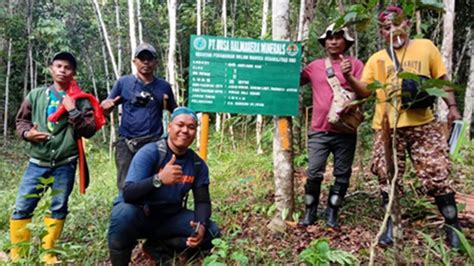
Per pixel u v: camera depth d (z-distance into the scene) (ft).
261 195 16.89
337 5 22.65
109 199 17.92
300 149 21.53
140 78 13.64
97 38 45.42
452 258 10.83
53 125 12.00
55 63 12.07
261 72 13.26
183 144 10.48
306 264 10.53
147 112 13.43
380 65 10.21
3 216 16.83
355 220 13.69
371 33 26.63
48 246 11.76
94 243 12.78
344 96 12.61
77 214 15.52
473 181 19.49
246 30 38.27
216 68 13.23
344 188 13.25
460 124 10.98
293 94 13.35
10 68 44.83
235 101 13.30
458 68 37.17
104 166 29.35
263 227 13.39
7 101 41.93
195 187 11.12
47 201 10.85
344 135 13.10
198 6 33.65
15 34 41.86
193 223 10.64
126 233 10.34
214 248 11.21
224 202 16.39
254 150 28.96
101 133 41.88
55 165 12.06
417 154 11.64
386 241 11.65
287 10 13.57
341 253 10.18
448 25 28.25
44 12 43.91
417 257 11.00
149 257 11.32
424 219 13.66
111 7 43.29
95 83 44.91
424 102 11.22
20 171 30.07
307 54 20.58
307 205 13.50
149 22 42.37
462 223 13.42
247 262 10.21
